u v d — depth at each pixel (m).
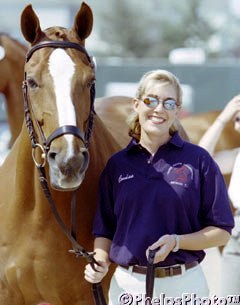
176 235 4.81
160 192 4.90
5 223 5.55
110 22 39.34
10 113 9.63
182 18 38.72
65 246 5.41
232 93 18.22
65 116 4.75
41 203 5.32
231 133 10.16
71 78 4.86
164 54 38.00
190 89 18.33
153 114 4.96
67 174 4.64
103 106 7.49
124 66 18.33
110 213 5.29
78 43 5.15
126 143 6.62
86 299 5.58
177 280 4.95
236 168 6.39
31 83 4.97
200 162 4.95
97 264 5.08
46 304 5.96
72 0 54.84
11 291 5.64
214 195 4.93
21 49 9.62
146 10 40.03
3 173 5.91
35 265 5.44
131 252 4.95
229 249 6.34
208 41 38.34
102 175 5.28
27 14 5.20
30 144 5.29
